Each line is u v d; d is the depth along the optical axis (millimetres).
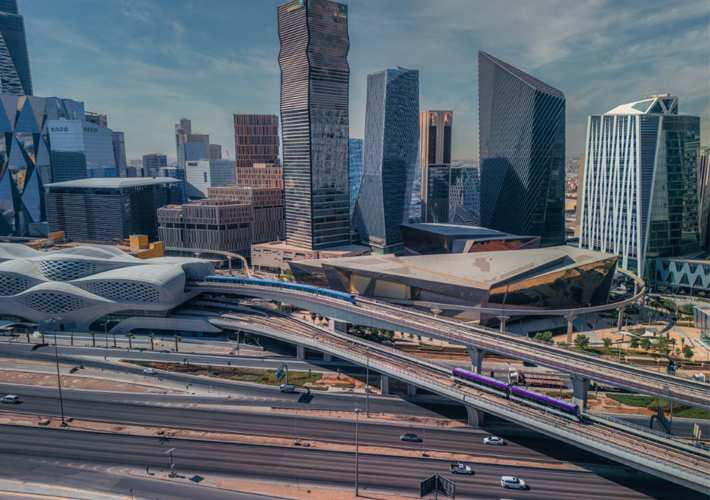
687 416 151375
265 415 154750
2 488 115188
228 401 165250
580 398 144250
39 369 194500
